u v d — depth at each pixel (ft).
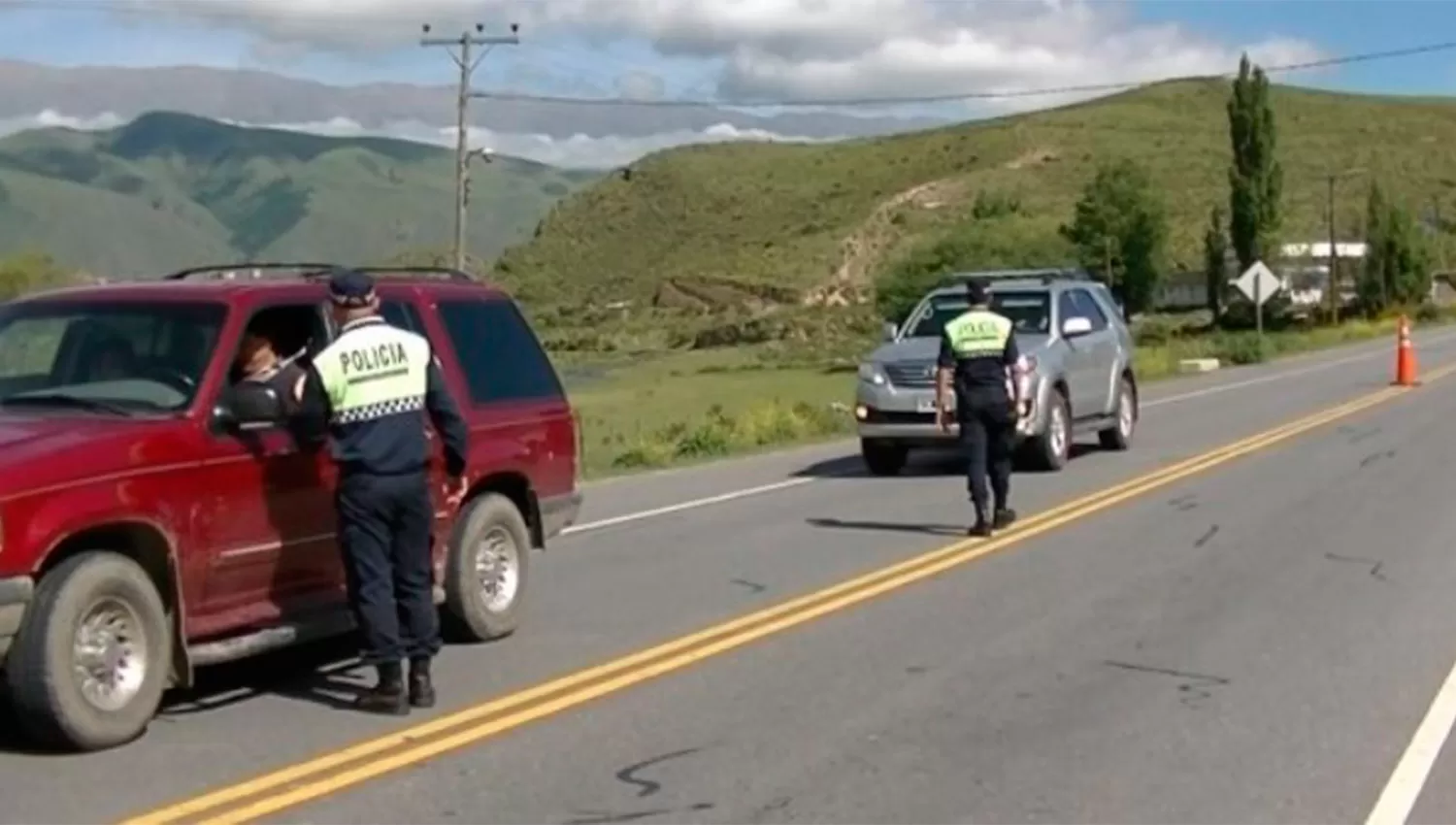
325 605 31.89
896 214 508.94
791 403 130.21
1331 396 118.01
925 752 27.94
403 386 30.37
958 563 46.96
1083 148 564.71
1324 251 360.28
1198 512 57.06
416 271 37.09
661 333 390.63
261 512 30.40
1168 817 24.57
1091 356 75.20
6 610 26.23
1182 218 457.68
